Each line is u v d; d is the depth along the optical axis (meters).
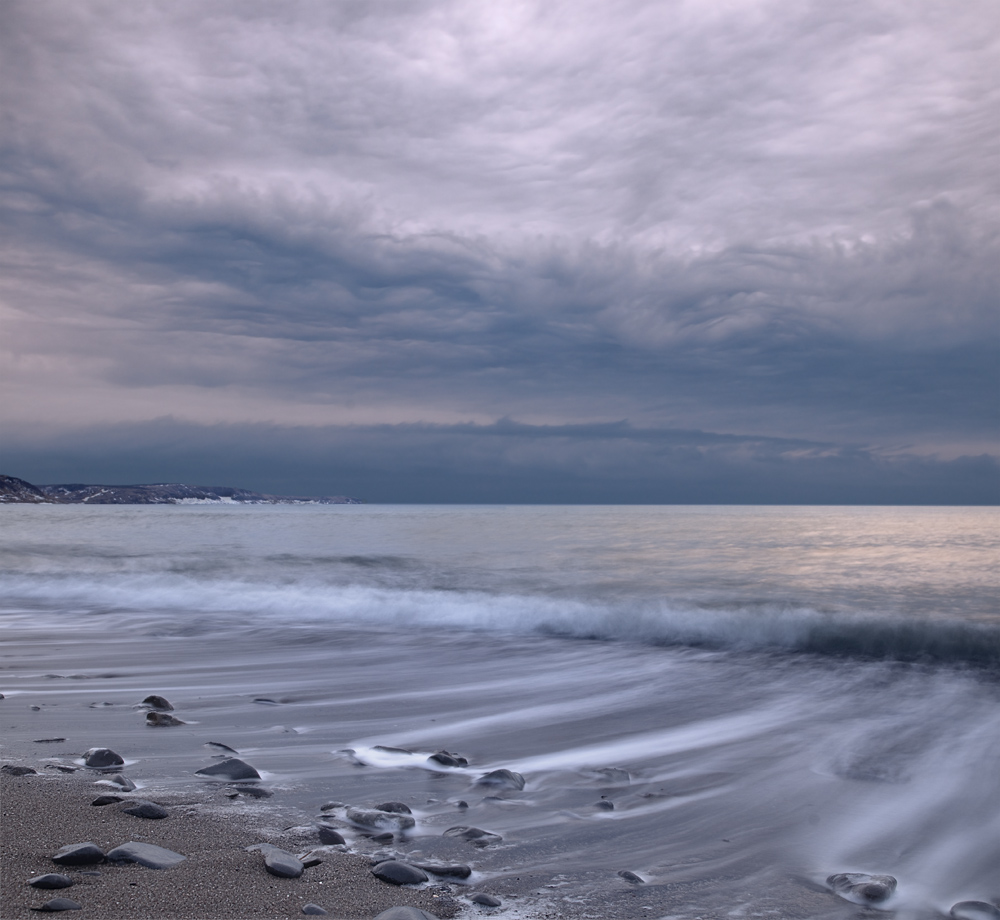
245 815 4.34
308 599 15.30
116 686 8.33
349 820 4.31
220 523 57.03
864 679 8.91
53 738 6.08
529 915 3.27
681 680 8.95
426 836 4.21
